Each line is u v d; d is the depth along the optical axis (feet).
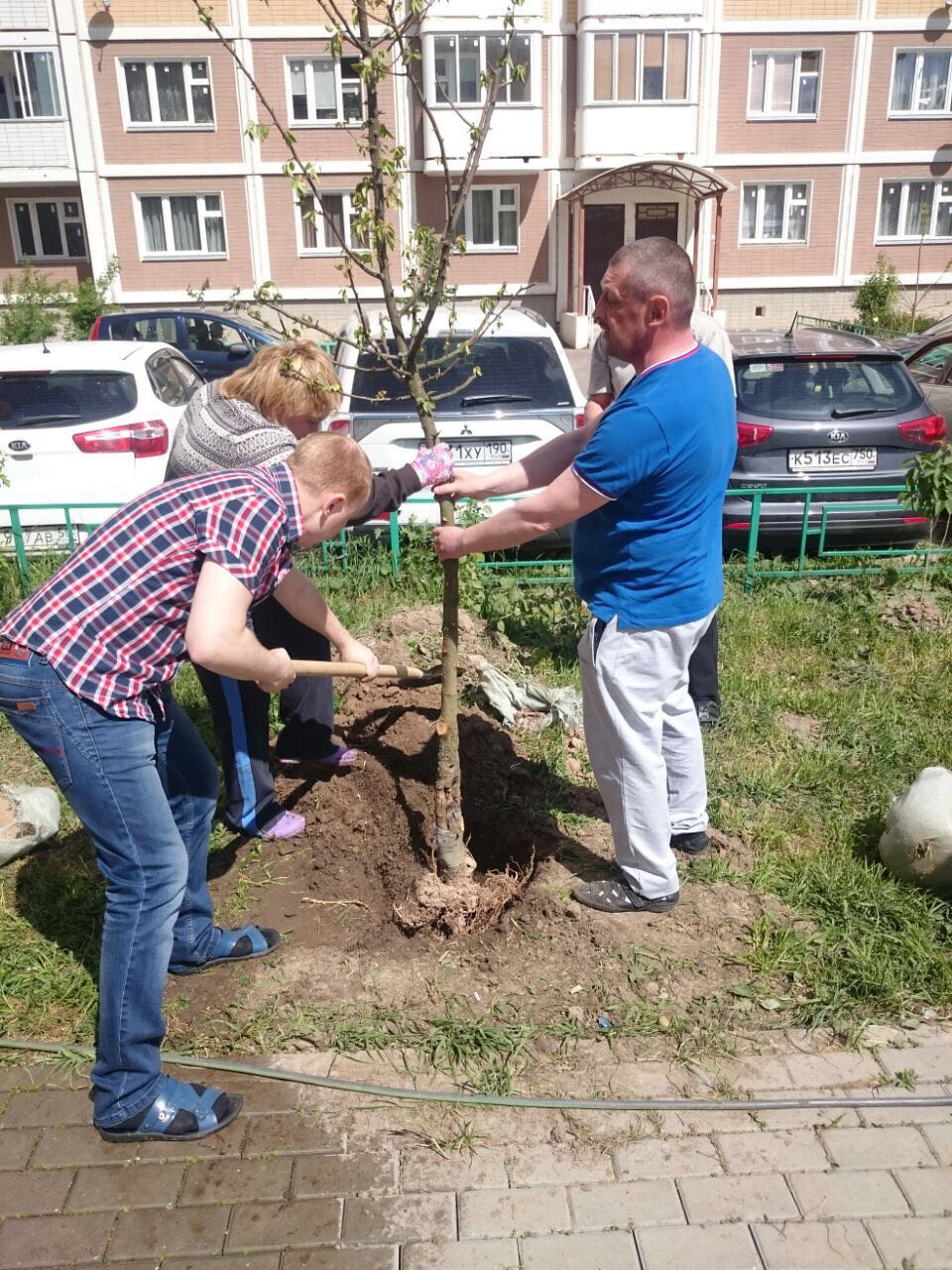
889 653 18.69
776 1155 8.68
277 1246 7.98
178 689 16.90
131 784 8.52
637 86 80.64
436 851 11.78
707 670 15.72
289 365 11.09
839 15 82.48
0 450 22.66
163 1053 9.83
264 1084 9.51
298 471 8.87
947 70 84.53
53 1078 9.66
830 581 21.81
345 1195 8.40
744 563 22.93
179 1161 8.73
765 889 12.11
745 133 84.84
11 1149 8.89
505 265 85.30
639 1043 9.91
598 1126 8.98
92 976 10.85
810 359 23.59
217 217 83.41
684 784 12.33
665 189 84.07
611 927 11.29
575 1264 7.79
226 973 10.85
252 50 78.95
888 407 23.34
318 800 13.70
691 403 9.84
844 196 86.84
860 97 84.48
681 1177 8.50
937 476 21.09
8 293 81.82
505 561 22.80
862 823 13.43
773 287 88.58
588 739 11.28
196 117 81.05
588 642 10.89
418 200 82.48
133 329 47.73
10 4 80.23
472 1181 8.50
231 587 8.21
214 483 8.63
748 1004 10.36
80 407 23.57
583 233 83.92
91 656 8.27
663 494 10.08
